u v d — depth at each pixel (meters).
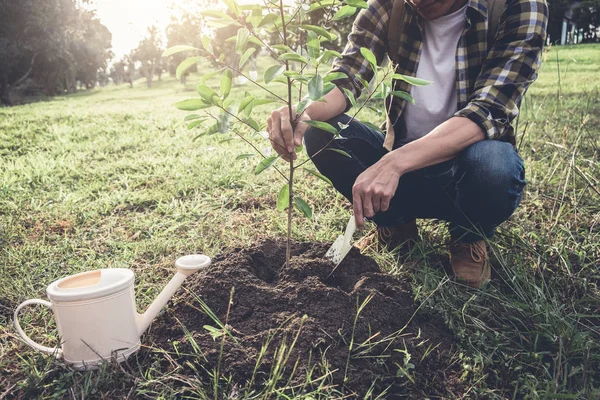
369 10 2.12
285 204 1.84
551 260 2.23
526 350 1.67
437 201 2.22
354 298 1.74
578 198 2.68
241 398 1.39
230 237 2.62
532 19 1.81
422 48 2.04
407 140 2.19
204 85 1.48
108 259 2.43
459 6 1.93
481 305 1.93
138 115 8.48
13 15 26.66
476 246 2.06
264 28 1.61
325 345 1.57
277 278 1.87
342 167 2.23
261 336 1.58
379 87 1.64
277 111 1.79
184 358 1.55
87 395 1.41
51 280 2.21
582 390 1.42
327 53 1.46
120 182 3.81
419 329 1.69
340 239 1.94
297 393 1.42
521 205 2.79
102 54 46.69
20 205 3.29
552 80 9.08
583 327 1.80
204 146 4.95
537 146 3.94
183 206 3.09
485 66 1.90
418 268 2.16
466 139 1.79
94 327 1.46
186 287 1.82
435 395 1.49
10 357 1.65
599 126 4.57
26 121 7.92
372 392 1.47
